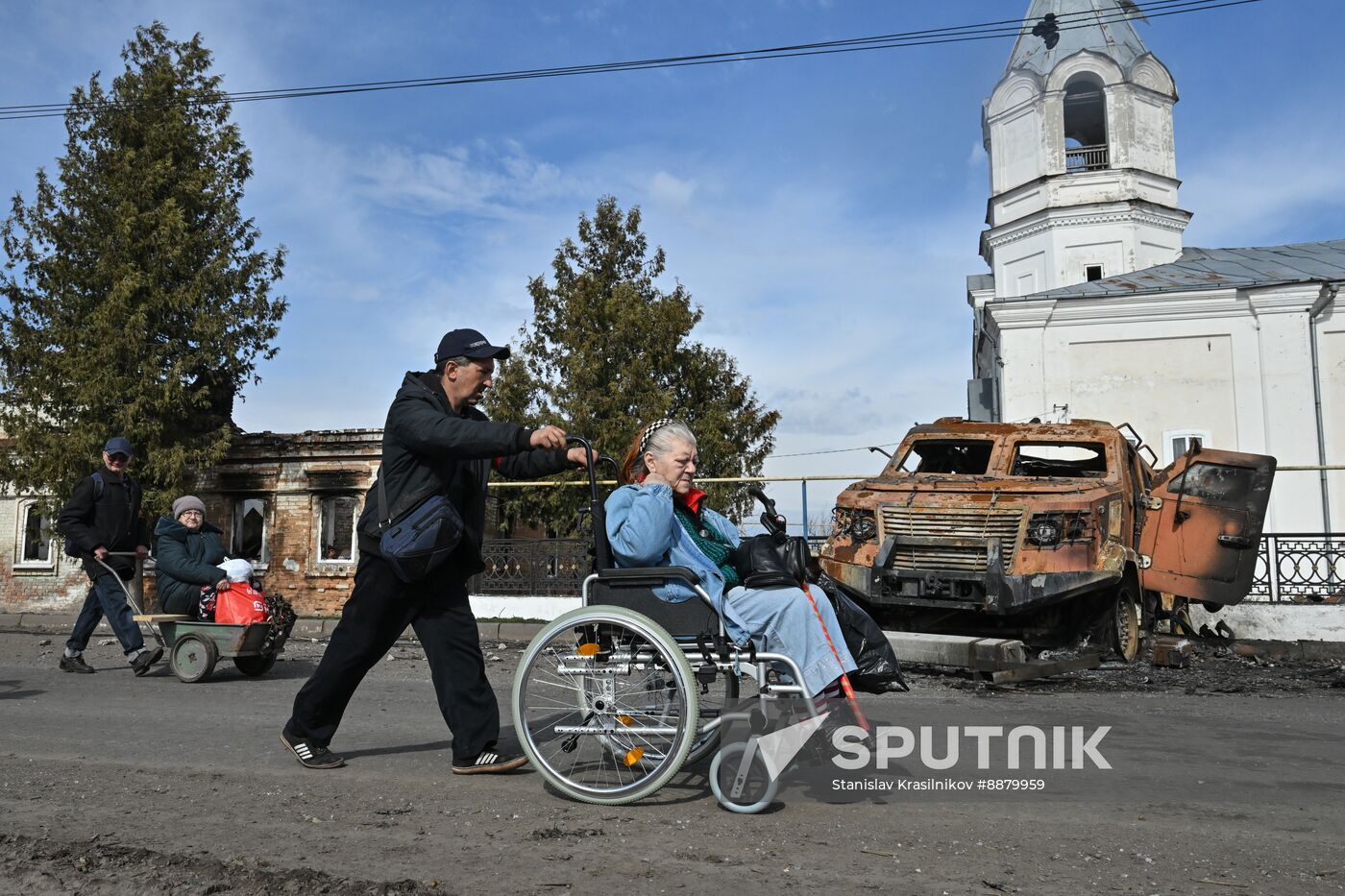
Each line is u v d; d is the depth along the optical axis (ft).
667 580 13.23
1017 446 35.96
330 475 72.18
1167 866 10.50
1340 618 39.37
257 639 27.07
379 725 19.65
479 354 14.97
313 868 10.30
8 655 34.47
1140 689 26.48
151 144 69.41
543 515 61.00
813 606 13.08
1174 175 90.84
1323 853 11.02
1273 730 19.54
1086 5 91.97
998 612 29.27
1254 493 36.58
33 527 79.71
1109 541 30.35
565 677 13.57
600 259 71.10
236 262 71.56
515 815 12.53
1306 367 71.46
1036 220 91.09
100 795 13.62
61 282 68.03
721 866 10.46
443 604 15.14
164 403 65.98
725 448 65.31
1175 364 74.08
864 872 10.27
